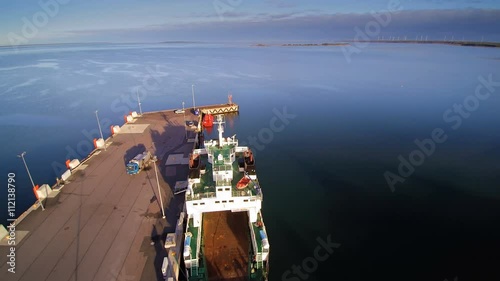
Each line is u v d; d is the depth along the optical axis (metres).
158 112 78.31
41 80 137.88
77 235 31.53
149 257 28.73
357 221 40.16
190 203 32.78
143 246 30.08
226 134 74.38
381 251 35.00
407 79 132.38
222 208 33.25
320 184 49.06
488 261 33.31
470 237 36.84
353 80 135.00
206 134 74.44
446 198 44.62
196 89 123.38
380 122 78.00
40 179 51.72
